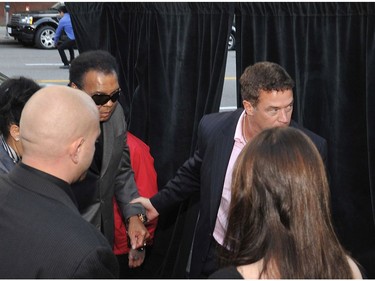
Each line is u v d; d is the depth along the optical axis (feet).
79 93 5.25
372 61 7.59
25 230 4.72
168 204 8.22
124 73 10.54
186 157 9.86
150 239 9.32
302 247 4.00
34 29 44.16
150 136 10.09
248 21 8.43
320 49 8.13
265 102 6.49
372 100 7.72
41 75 33.88
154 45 9.64
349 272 4.14
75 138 4.99
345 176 8.45
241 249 4.17
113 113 7.67
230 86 27.17
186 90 9.52
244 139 7.02
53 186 4.94
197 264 7.48
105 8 10.38
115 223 8.73
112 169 7.70
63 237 4.65
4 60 38.88
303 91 8.29
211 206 7.15
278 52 8.30
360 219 8.66
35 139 4.93
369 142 7.92
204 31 8.96
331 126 8.31
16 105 6.03
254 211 4.13
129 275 10.14
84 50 10.68
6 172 6.11
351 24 7.78
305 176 4.08
